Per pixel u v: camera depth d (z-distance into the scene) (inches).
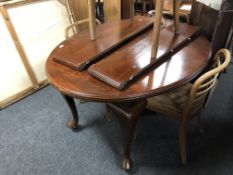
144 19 66.6
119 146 59.3
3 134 65.3
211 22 56.7
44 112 72.9
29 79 80.7
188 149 56.9
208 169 52.1
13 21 71.7
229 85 79.0
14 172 54.4
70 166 54.9
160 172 52.1
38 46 80.7
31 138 63.4
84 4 91.6
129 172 52.3
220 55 47.4
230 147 57.1
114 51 47.9
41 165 55.7
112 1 88.2
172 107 48.3
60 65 45.7
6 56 72.1
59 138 62.9
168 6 83.9
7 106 75.8
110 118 67.2
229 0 49.9
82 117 69.6
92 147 59.6
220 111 68.2
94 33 53.4
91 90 37.5
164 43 49.3
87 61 44.1
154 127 64.0
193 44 50.9
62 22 87.4
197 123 63.7
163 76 39.9
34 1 76.2
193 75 40.6
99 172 53.0
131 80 37.9
